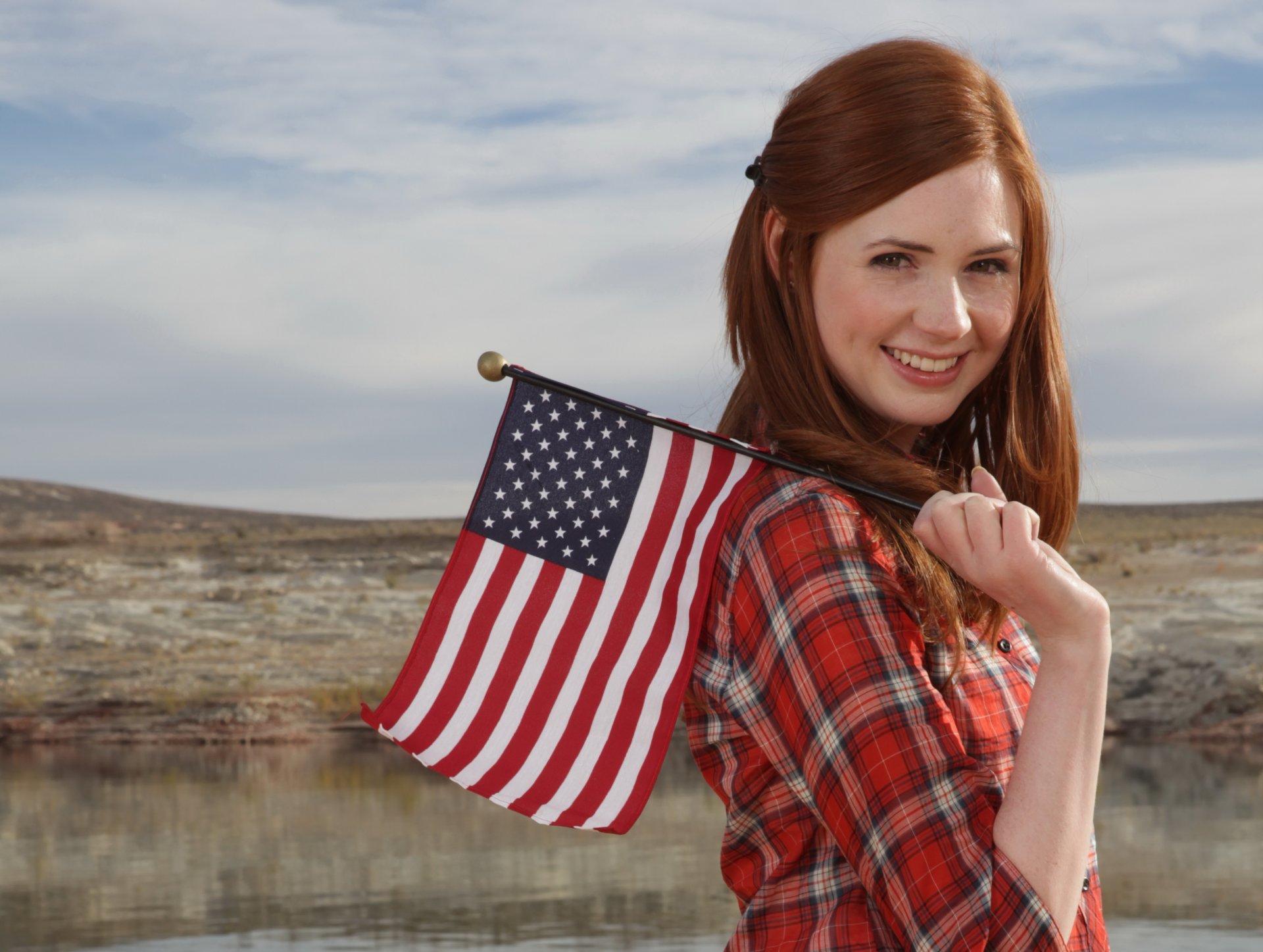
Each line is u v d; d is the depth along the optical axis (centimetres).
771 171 193
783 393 198
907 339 186
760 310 200
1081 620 160
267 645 3394
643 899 1198
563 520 203
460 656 202
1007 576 158
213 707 2795
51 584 4341
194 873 1364
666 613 191
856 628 162
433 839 1531
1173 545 4584
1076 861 156
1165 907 1093
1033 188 190
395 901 1221
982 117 184
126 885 1315
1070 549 4650
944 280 184
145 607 3841
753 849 180
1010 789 158
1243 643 2559
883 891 159
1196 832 1414
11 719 2777
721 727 180
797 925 171
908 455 197
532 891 1247
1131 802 1622
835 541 168
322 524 9094
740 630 176
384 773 2114
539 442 207
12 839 1562
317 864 1397
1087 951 175
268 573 4547
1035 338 211
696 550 189
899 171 181
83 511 9094
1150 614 3034
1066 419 214
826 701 161
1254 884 1166
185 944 1082
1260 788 1702
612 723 191
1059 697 160
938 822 155
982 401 216
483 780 192
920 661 165
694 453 196
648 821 1609
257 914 1180
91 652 3338
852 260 186
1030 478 212
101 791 1952
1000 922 152
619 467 201
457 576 205
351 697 2828
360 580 4331
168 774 2133
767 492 181
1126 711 2330
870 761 158
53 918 1183
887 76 183
